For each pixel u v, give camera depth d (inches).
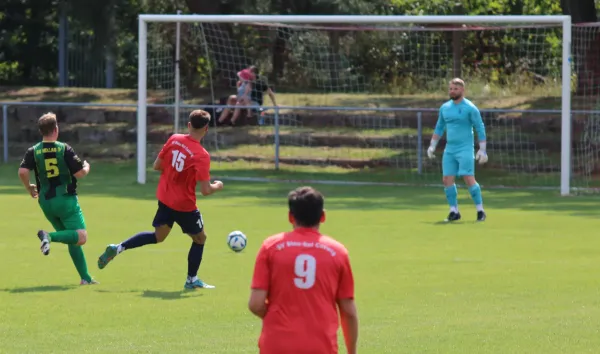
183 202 890.1
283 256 452.8
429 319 767.7
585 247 1158.3
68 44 3267.7
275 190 1888.5
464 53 3061.0
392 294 872.3
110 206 1588.3
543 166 2212.1
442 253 1114.1
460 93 1397.6
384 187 1978.3
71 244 916.0
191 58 3011.8
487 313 790.5
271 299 456.8
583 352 660.7
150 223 1374.3
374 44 2967.5
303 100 2783.0
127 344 686.5
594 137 2263.8
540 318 770.2
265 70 3004.4
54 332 725.9
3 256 1098.1
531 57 3063.5
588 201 1712.6
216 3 2667.3
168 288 908.0
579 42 2613.2
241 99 2514.8
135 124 2632.9
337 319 458.0
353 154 2357.3
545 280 941.8
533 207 1608.0
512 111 2070.6
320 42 2977.4
